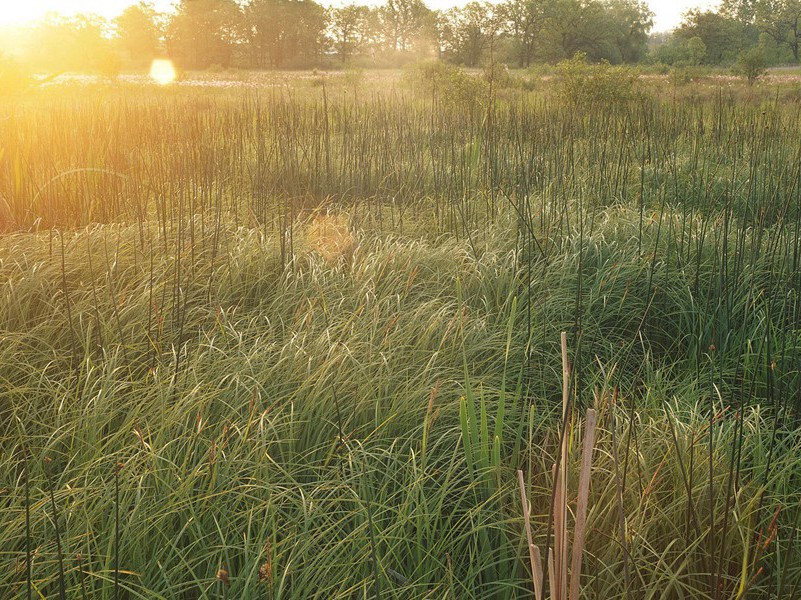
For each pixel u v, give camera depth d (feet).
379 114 30.89
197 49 339.98
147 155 22.20
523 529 7.39
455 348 10.75
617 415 8.66
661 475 7.55
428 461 8.59
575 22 225.15
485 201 18.66
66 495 6.77
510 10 187.73
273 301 11.98
